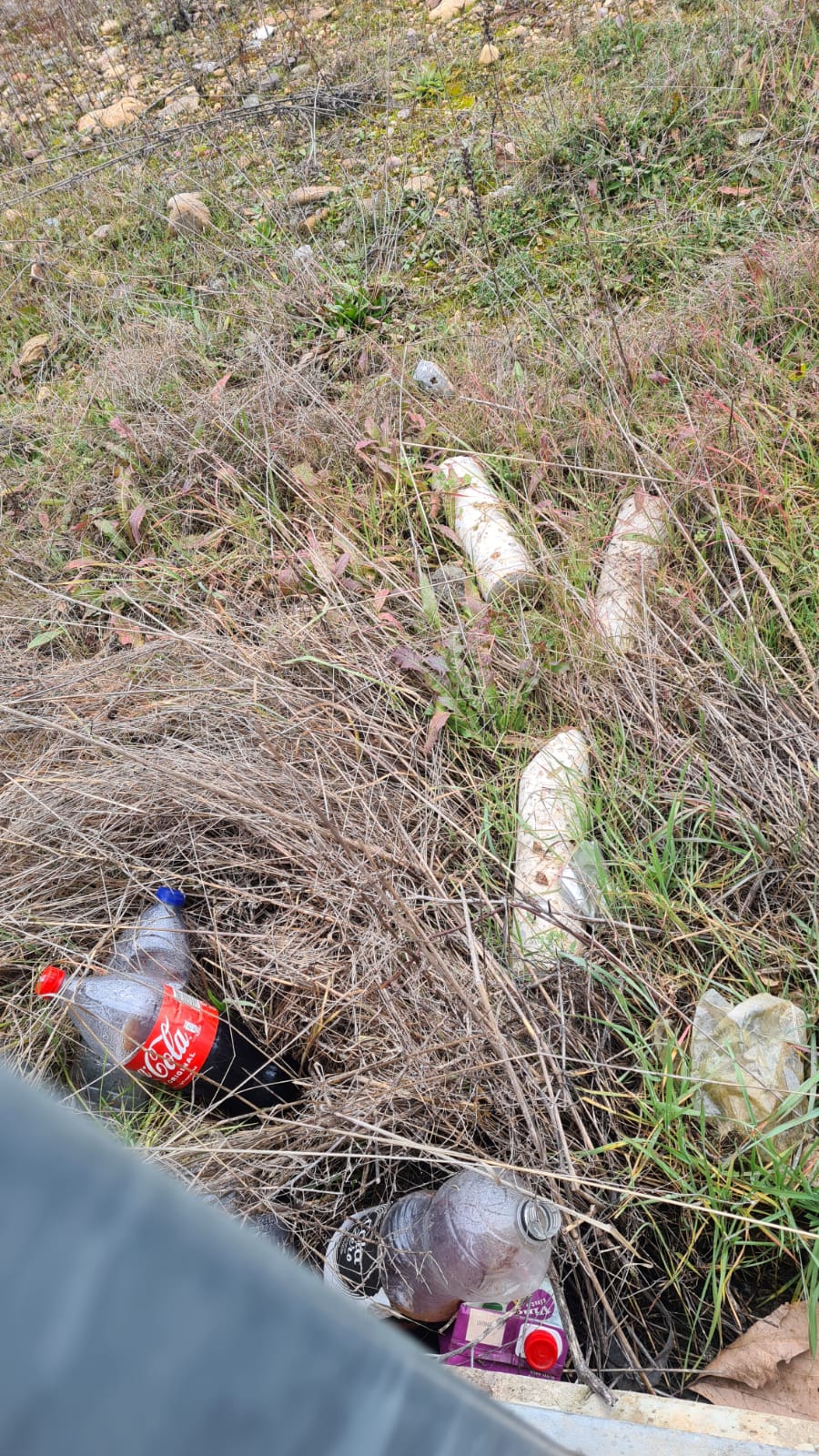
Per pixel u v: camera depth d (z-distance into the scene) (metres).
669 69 4.28
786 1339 1.58
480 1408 0.62
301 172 4.86
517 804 2.27
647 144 4.09
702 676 2.43
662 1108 1.71
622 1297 1.72
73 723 2.61
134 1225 0.39
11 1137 0.36
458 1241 1.60
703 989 1.94
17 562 3.39
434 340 3.74
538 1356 1.57
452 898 2.10
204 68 6.07
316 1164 1.75
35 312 4.70
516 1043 1.84
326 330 3.96
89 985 1.99
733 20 4.41
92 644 3.10
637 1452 1.37
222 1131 1.95
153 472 3.53
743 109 4.11
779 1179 1.65
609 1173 1.78
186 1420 0.37
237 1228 0.45
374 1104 1.81
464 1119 1.81
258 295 4.19
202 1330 0.39
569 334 3.54
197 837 2.29
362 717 2.48
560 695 2.45
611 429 3.04
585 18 4.95
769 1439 1.39
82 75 6.69
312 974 2.06
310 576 2.93
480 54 5.00
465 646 2.58
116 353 4.04
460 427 3.27
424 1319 1.70
